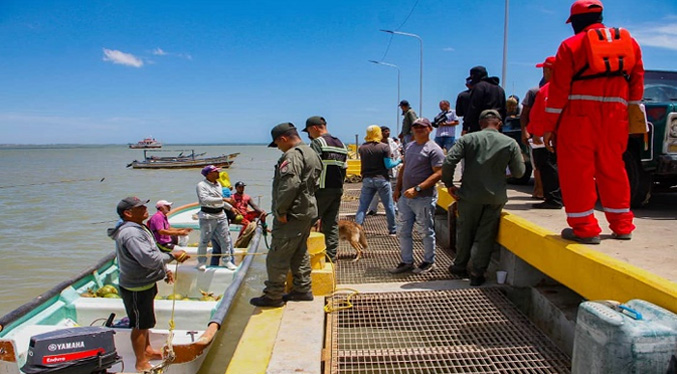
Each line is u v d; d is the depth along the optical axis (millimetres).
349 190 14594
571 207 3693
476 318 4141
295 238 4184
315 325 3867
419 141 5387
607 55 3357
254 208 10562
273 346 3518
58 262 11016
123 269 4090
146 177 37719
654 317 2418
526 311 4707
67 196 24266
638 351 2295
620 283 2936
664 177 5852
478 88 6457
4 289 9062
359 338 3904
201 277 7066
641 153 5086
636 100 3598
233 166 52312
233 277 6820
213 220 7121
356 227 6344
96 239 13531
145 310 4168
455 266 5219
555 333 4125
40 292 8930
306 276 4457
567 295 4352
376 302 4523
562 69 3480
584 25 3525
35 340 3078
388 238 7562
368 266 5961
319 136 5535
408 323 4082
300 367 3195
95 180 34500
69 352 3121
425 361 3469
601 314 2438
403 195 5508
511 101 7672
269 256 4277
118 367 4316
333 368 3402
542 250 3963
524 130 5961
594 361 2457
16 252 11883
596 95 3469
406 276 5402
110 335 3324
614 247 3639
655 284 2652
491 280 5172
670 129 4844
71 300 5652
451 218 6391
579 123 3525
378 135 7488
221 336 5930
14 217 17312
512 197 6688
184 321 5516
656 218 4902
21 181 33781
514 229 4496
